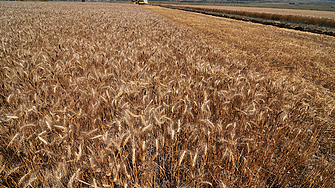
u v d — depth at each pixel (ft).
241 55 31.22
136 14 100.01
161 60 18.47
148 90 12.15
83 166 7.08
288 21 90.53
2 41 24.71
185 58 20.08
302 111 13.04
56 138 7.90
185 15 113.70
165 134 8.97
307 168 10.25
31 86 11.91
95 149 8.93
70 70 15.70
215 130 8.61
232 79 13.80
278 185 9.53
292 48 38.83
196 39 39.11
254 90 12.73
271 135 11.22
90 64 17.25
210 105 12.46
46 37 32.01
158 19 79.00
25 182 7.13
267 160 9.62
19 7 130.52
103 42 27.43
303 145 11.97
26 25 44.55
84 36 34.35
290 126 10.42
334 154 11.58
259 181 8.88
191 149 8.71
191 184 7.75
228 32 55.11
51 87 12.73
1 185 7.26
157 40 33.47
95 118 9.95
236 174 8.48
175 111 10.99
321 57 33.22
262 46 38.91
